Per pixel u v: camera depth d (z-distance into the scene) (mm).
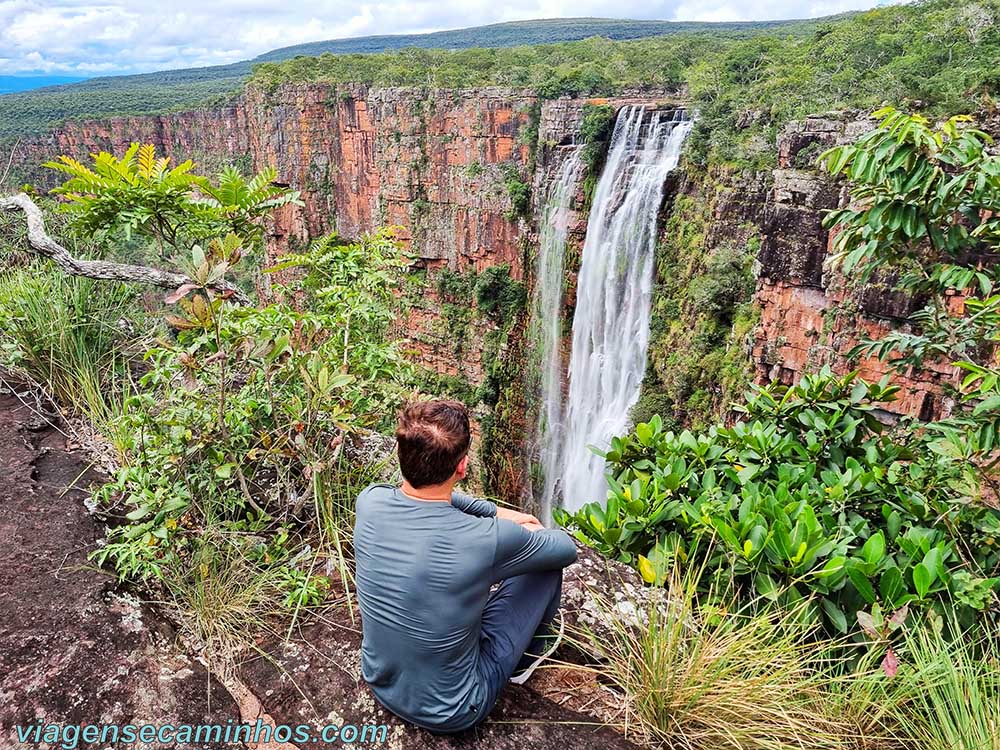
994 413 3268
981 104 15250
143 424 3072
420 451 2064
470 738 2262
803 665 2664
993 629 2820
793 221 17781
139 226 4395
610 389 29625
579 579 3199
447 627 2070
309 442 3281
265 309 3164
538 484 35375
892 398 4070
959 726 2279
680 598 2855
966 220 4910
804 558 2879
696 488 3689
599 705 2504
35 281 4781
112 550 2771
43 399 4426
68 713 2203
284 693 2422
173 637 2650
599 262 28953
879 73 19297
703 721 2355
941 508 3488
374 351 3350
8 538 2979
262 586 2900
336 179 43406
